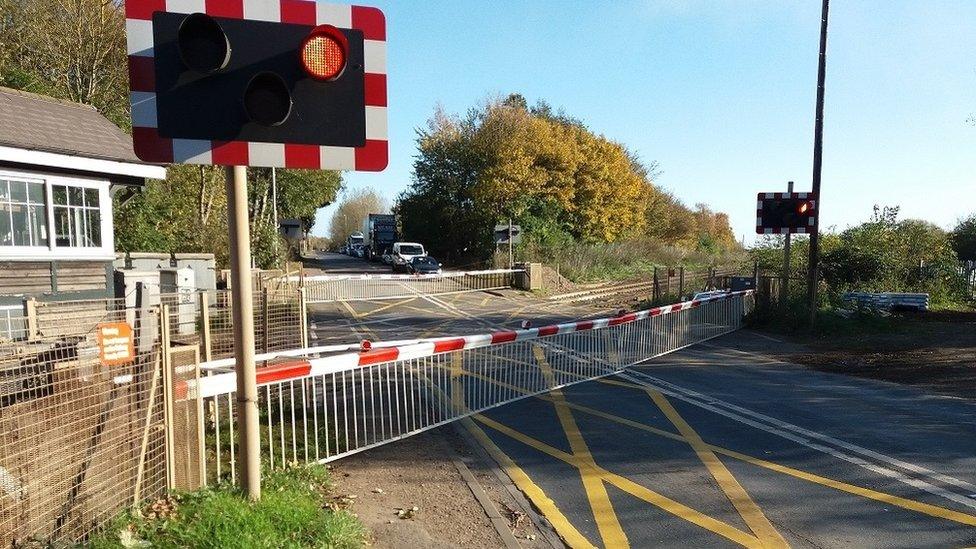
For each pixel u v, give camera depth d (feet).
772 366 36.50
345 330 50.14
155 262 48.52
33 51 62.18
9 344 15.64
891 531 14.56
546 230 121.39
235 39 10.96
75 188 34.96
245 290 12.03
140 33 10.55
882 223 73.05
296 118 11.39
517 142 123.75
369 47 11.83
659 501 16.31
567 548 13.65
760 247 75.51
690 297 66.54
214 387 14.82
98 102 63.57
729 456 19.97
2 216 31.42
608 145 137.49
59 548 10.91
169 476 13.42
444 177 138.72
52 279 33.45
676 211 186.70
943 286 74.18
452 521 14.49
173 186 73.46
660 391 29.30
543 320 58.34
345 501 14.97
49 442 12.65
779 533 14.46
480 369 32.91
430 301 73.92
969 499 16.48
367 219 184.14
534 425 23.32
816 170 51.16
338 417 22.97
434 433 22.00
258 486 12.70
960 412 25.55
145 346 13.52
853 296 61.93
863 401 27.55
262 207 119.14
